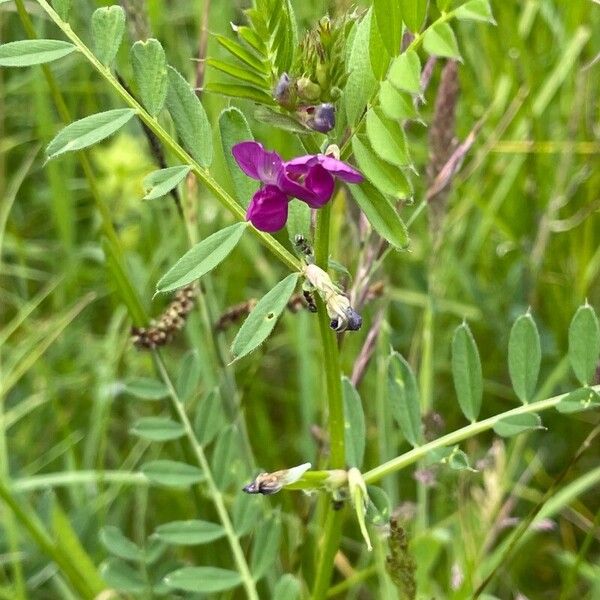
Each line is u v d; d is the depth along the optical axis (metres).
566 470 0.37
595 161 0.54
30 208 0.66
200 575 0.38
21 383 0.55
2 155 0.61
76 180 0.62
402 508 0.43
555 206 0.52
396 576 0.34
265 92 0.30
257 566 0.38
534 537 0.48
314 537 0.41
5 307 0.61
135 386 0.40
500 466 0.41
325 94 0.30
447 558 0.47
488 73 0.58
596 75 0.56
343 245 0.42
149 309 0.53
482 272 0.60
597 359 0.33
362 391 0.49
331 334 0.32
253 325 0.30
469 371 0.34
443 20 0.29
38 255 0.62
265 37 0.30
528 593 0.48
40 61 0.31
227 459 0.40
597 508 0.50
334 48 0.30
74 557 0.41
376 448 0.48
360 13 0.31
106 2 0.38
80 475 0.45
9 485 0.43
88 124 0.31
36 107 0.57
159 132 0.31
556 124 0.59
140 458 0.52
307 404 0.47
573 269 0.54
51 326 0.52
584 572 0.44
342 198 0.43
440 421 0.41
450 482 0.41
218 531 0.39
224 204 0.31
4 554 0.43
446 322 0.56
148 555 0.40
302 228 0.32
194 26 0.63
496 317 0.55
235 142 0.32
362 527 0.32
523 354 0.33
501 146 0.55
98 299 0.61
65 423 0.47
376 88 0.30
